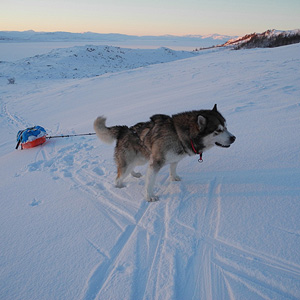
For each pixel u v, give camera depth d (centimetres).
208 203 318
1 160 584
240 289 196
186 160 453
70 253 252
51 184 418
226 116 615
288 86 787
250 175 368
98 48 5875
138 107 853
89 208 335
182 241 254
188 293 199
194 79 1224
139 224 293
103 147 584
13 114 1153
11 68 3819
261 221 269
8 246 268
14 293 209
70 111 1052
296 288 190
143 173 446
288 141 443
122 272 222
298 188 317
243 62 1546
